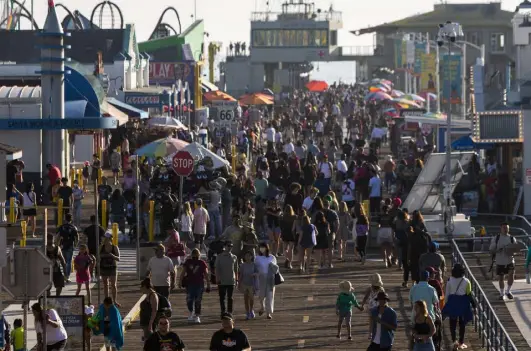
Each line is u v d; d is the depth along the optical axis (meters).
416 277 53.09
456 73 128.62
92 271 50.59
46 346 36.22
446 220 68.62
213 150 100.44
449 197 68.88
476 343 45.19
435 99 163.25
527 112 82.62
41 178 83.88
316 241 60.59
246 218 64.44
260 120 146.25
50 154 84.69
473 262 64.69
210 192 68.12
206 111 135.50
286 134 133.50
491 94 108.00
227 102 115.88
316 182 82.00
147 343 34.66
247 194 71.50
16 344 39.25
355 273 60.09
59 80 85.44
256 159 103.12
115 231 60.00
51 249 49.44
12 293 33.84
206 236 68.25
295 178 84.56
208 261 55.16
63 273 49.88
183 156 61.75
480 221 81.69
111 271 49.88
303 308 51.22
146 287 40.84
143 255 56.88
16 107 85.75
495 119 83.12
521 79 90.81
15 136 84.50
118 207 70.19
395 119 122.75
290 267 61.19
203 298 53.38
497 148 90.31
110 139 108.25
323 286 56.50
